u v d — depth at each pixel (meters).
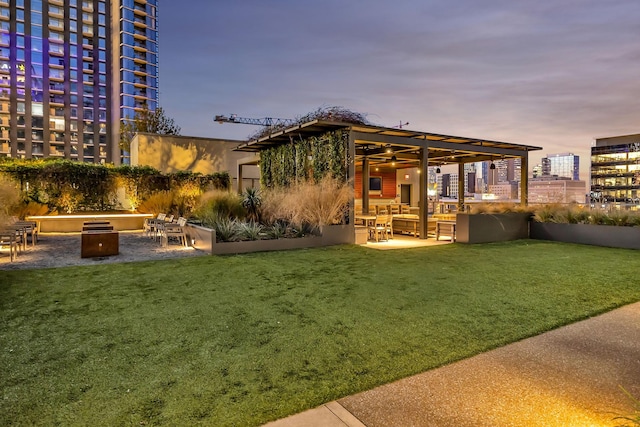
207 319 3.67
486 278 5.55
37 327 3.41
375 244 9.51
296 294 4.60
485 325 3.56
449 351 2.96
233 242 7.73
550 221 10.66
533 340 3.22
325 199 9.29
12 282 5.04
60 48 60.91
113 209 13.91
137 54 61.50
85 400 2.20
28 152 59.41
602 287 5.05
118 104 61.12
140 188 14.41
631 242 8.91
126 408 2.12
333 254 7.69
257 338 3.20
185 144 17.97
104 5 63.38
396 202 19.30
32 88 59.34
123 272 5.73
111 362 2.71
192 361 2.74
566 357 2.88
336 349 2.98
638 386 2.43
